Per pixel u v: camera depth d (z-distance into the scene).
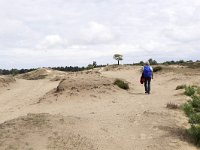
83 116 14.03
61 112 16.14
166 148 10.77
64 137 10.62
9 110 19.08
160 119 13.57
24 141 10.14
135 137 11.56
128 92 22.34
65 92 20.67
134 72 44.91
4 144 9.91
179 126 12.85
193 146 11.23
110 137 11.30
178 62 65.25
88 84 21.80
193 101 16.84
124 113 14.73
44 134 10.70
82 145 10.27
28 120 12.05
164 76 35.44
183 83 27.41
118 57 65.19
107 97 19.89
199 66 44.44
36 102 20.73
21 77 62.88
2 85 34.62
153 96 20.23
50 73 59.59
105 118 13.73
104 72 47.12
